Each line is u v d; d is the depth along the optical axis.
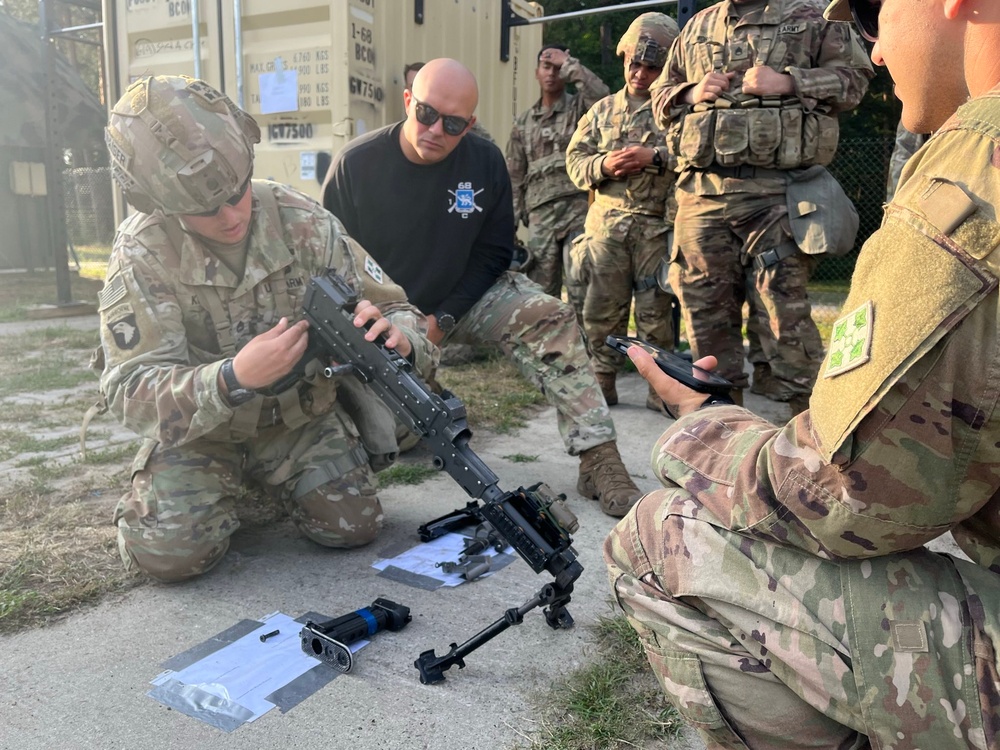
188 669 2.16
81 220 14.70
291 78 5.54
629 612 1.59
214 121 2.36
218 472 2.70
